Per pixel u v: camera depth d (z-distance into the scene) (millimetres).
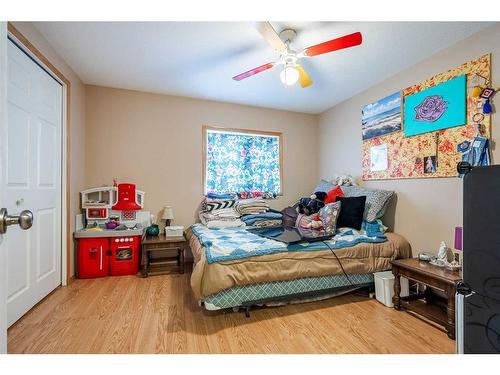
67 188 2469
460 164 1098
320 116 4039
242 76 2143
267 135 3807
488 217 997
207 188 3518
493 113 1842
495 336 975
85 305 2035
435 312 1982
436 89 2236
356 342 1583
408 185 2521
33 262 1971
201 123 3457
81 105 2869
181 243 2896
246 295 1892
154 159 3242
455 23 1840
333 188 3152
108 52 2268
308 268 2049
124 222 2998
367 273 2258
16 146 1774
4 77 708
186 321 1815
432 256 2061
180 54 2303
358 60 2377
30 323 1752
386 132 2770
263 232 2617
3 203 698
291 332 1695
